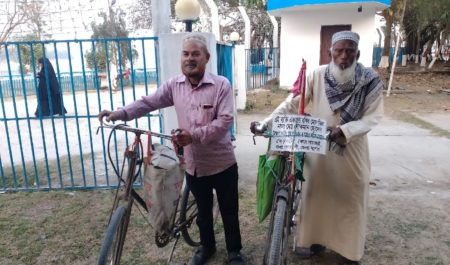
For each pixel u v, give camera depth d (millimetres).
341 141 2541
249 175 5191
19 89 15859
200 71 2566
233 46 7328
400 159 5828
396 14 16812
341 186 2840
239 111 10070
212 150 2725
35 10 14586
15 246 3434
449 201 4285
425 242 3428
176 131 2418
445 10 17484
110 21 18891
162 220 2605
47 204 4340
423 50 26344
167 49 4023
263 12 21516
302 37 14117
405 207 4145
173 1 15406
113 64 13859
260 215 2703
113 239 2281
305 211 3035
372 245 3387
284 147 2516
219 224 3775
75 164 5809
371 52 13609
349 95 2645
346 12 13531
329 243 3018
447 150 6266
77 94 15367
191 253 3305
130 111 2768
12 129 8656
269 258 2240
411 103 11109
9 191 4730
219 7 20797
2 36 14516
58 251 3355
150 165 2520
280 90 14195
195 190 2918
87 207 4238
